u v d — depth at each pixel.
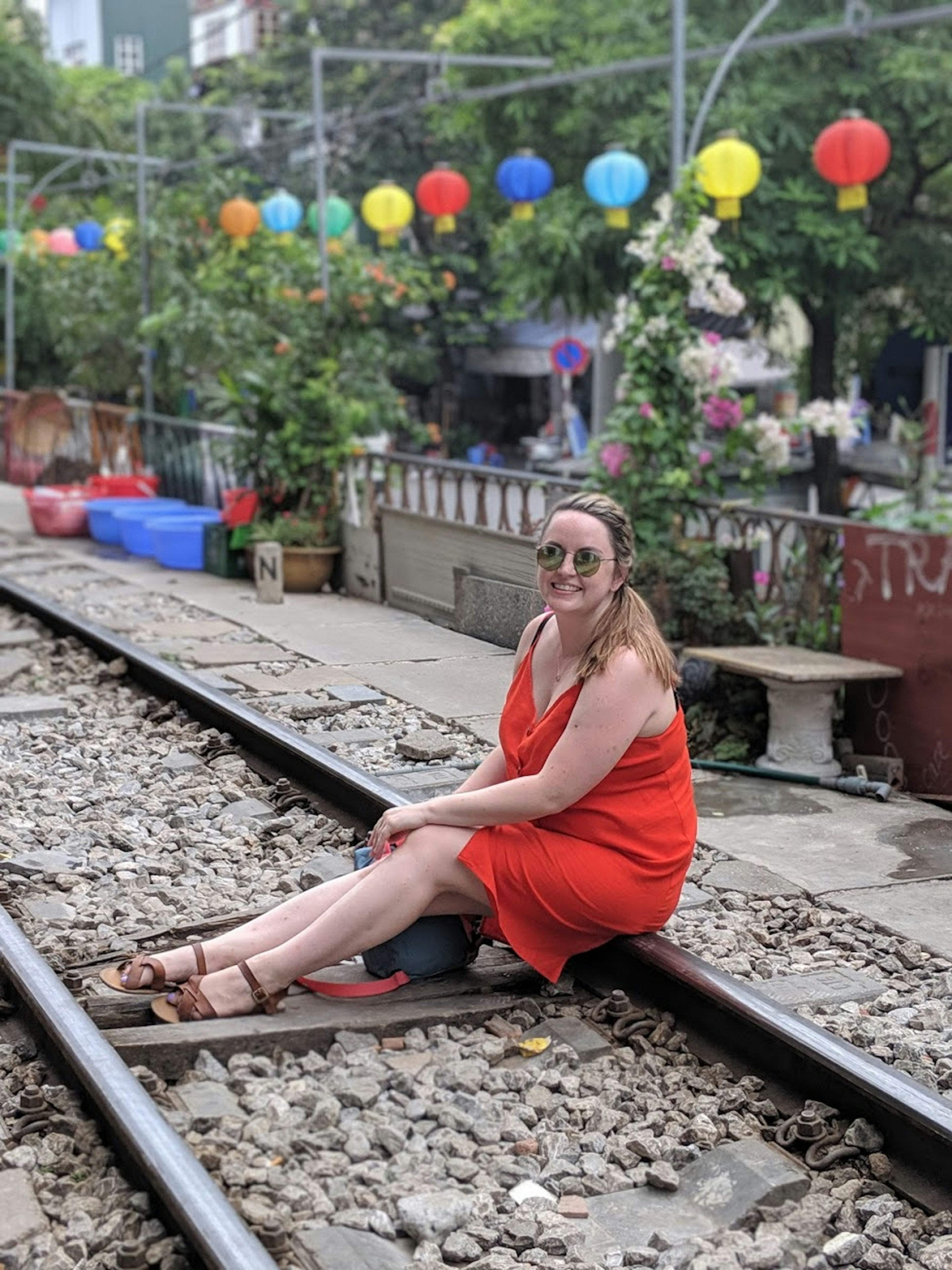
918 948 5.03
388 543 10.01
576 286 19.39
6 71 30.91
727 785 7.28
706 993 4.25
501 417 32.91
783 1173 3.57
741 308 9.81
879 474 19.81
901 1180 3.59
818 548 8.61
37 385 27.50
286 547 11.59
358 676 8.36
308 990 4.56
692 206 9.84
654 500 9.80
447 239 28.22
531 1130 3.84
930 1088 3.93
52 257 21.48
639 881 4.41
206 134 32.62
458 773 6.75
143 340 18.12
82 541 15.40
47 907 5.27
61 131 31.81
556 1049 4.20
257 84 31.44
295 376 12.31
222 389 13.16
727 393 9.84
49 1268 3.16
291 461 11.98
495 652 7.21
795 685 7.46
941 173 18.11
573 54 18.42
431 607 8.57
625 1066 4.18
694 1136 3.77
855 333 21.25
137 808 6.52
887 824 6.51
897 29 16.75
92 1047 3.89
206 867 5.79
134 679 8.89
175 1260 3.17
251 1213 3.34
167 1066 4.09
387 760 7.04
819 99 17.08
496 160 20.22
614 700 4.21
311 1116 3.83
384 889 4.37
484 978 4.67
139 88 41.03
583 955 4.79
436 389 31.47
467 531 7.75
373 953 4.64
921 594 7.56
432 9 29.30
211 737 7.45
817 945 5.07
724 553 9.50
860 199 11.23
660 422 9.70
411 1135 3.79
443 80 19.41
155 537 13.26
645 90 17.69
